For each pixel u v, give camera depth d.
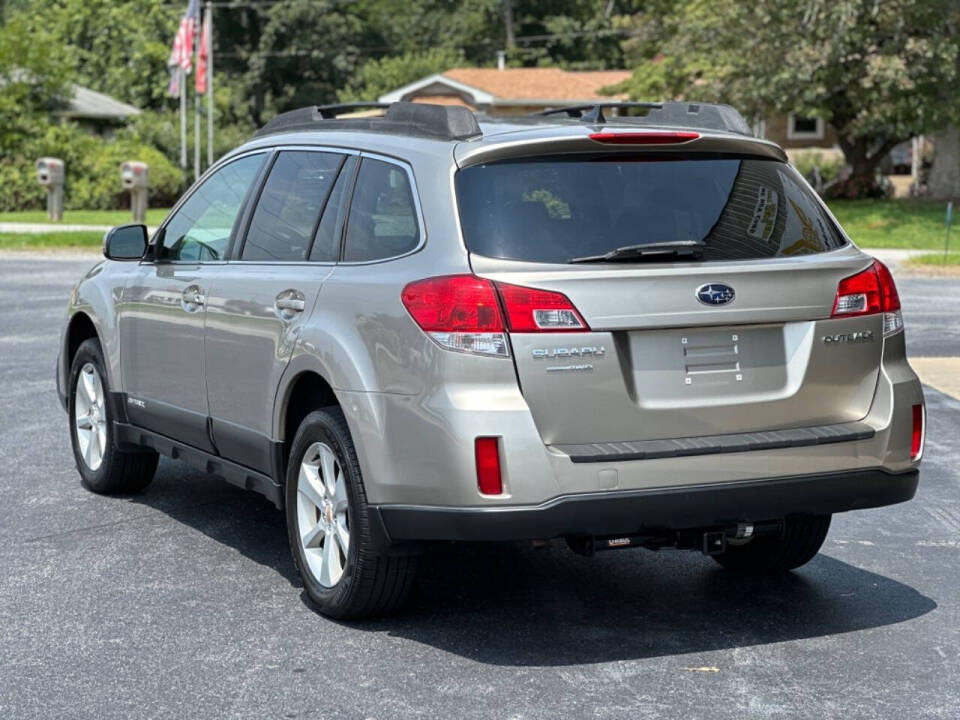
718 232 6.05
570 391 5.68
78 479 9.63
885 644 6.15
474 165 5.98
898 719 5.21
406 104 6.59
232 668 5.79
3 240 35.44
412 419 5.78
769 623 6.48
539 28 108.00
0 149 56.84
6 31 59.41
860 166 50.91
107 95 83.38
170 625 6.39
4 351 16.11
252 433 7.03
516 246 5.78
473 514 5.61
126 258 8.33
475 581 7.21
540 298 5.66
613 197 5.99
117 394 8.62
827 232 6.38
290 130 7.48
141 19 84.38
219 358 7.31
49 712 5.27
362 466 6.03
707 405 5.88
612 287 5.72
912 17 43.59
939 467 10.19
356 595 6.24
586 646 6.11
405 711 5.29
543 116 7.06
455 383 5.66
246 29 98.88
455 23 109.19
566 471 5.62
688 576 7.34
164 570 7.36
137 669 5.78
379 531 5.99
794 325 6.07
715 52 46.69
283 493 6.89
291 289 6.68
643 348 5.80
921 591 7.05
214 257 7.64
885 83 42.53
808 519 7.00
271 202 7.28
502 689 5.53
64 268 28.84
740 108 45.72
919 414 6.36
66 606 6.69
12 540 7.98
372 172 6.53
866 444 6.12
